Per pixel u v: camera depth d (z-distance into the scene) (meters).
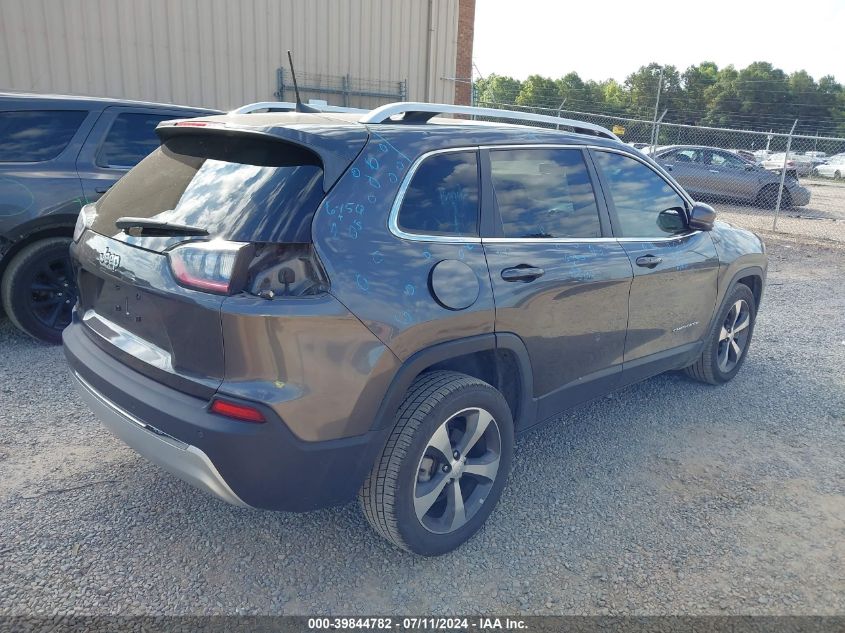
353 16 12.87
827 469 3.87
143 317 2.58
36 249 4.93
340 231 2.45
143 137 5.50
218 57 11.66
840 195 22.52
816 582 2.87
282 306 2.28
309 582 2.73
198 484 2.46
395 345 2.53
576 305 3.34
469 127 3.13
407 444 2.62
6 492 3.21
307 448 2.39
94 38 10.65
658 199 4.08
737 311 4.95
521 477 3.63
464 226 2.91
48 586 2.61
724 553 3.04
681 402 4.75
